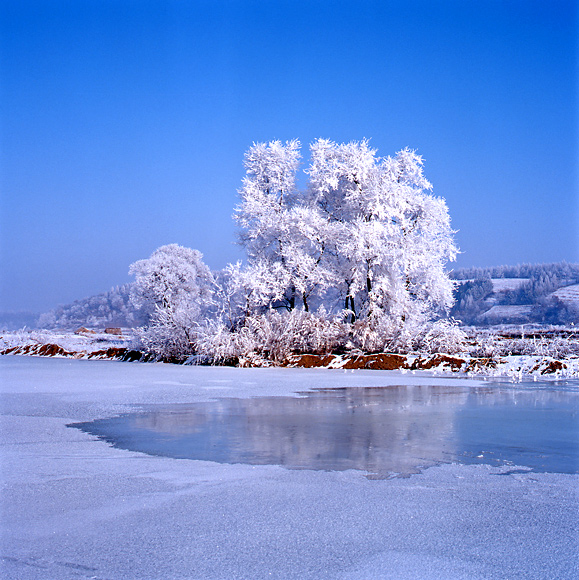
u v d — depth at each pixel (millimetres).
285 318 30547
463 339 31188
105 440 9039
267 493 6039
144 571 4090
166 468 7125
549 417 11812
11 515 5281
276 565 4191
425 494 6035
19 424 10578
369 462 7531
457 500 5824
